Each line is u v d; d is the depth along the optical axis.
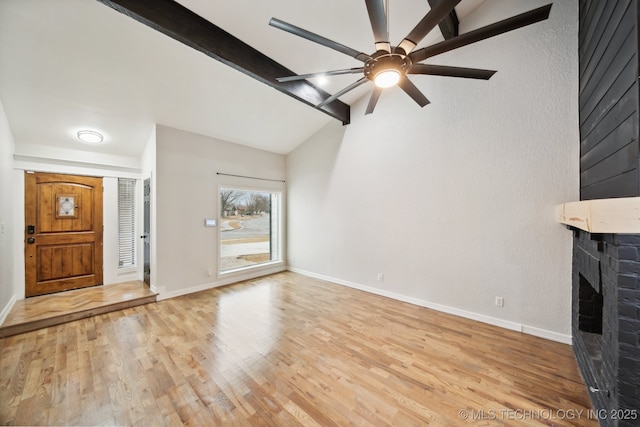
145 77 2.75
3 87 2.49
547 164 2.45
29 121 3.00
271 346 2.37
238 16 2.36
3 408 1.61
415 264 3.41
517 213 2.62
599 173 1.69
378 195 3.81
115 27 2.15
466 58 2.90
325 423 1.50
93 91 2.78
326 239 4.60
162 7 2.08
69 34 2.13
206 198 4.11
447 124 3.09
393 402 1.67
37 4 1.88
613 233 1.25
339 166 4.35
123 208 4.16
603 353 1.44
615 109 1.42
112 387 1.81
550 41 2.42
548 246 2.46
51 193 3.51
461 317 3.00
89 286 3.81
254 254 5.21
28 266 3.33
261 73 2.85
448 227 3.10
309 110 4.06
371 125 3.88
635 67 1.18
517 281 2.63
